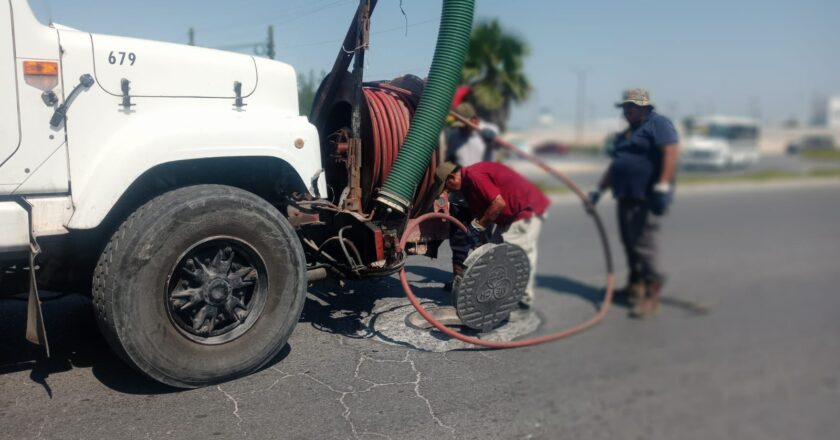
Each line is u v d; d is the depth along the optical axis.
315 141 3.88
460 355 3.86
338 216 4.14
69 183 3.23
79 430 2.92
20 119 3.08
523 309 4.40
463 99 7.08
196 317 3.37
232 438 2.87
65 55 3.19
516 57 10.66
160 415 3.07
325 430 2.95
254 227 3.45
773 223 5.91
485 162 4.51
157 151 3.27
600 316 3.28
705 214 6.41
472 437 2.86
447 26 3.95
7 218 3.02
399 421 3.03
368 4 3.93
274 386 3.43
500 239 4.43
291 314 3.63
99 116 3.30
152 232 3.13
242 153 3.54
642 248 3.39
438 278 5.34
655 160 3.44
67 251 3.42
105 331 3.17
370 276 4.01
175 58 3.55
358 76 4.03
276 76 3.96
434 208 4.56
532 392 2.89
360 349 3.98
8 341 4.04
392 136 4.30
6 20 3.02
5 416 3.04
